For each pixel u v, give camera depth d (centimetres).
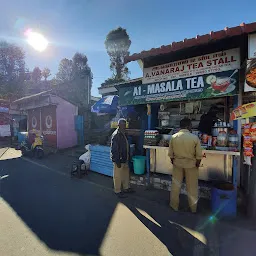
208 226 318
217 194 344
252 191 331
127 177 468
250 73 308
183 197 426
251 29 291
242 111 340
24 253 258
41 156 888
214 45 370
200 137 397
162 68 436
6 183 545
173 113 529
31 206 397
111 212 370
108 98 677
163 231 306
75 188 502
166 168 503
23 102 1244
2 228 316
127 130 631
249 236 291
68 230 310
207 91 375
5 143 1441
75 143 1099
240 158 427
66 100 1059
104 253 258
